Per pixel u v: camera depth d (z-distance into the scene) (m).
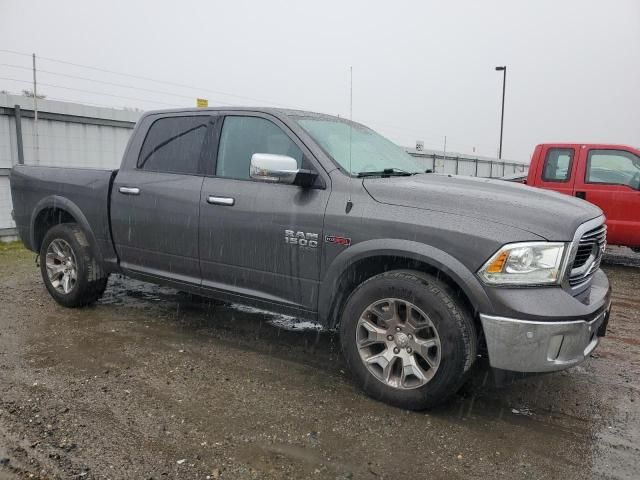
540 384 3.67
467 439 2.92
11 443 2.74
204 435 2.87
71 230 4.98
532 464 2.70
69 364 3.76
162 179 4.33
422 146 17.61
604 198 7.77
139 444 2.77
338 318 3.66
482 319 2.96
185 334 4.46
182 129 4.38
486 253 2.94
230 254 3.93
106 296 5.59
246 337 4.43
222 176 4.04
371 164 3.86
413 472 2.60
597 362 4.10
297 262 3.60
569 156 8.09
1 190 8.40
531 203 3.18
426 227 3.12
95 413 3.07
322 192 3.53
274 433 2.92
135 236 4.51
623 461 2.74
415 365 3.16
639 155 7.59
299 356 4.05
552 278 2.93
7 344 4.13
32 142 8.50
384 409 3.23
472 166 22.02
